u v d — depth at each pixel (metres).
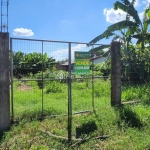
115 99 6.77
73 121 5.23
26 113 5.54
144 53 10.02
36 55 5.64
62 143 4.09
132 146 3.96
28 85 12.22
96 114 5.68
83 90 10.18
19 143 3.98
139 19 12.89
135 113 5.50
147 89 7.95
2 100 4.69
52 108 6.17
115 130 4.71
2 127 4.70
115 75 6.76
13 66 5.11
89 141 4.17
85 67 5.83
